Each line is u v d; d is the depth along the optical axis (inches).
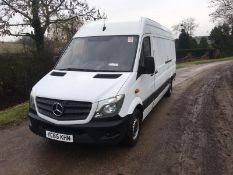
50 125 203.6
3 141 251.1
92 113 193.3
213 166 201.5
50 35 789.9
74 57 253.4
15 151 228.5
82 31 275.7
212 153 222.4
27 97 624.1
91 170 196.1
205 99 412.5
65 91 203.0
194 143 241.9
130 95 214.4
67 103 196.9
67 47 270.2
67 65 248.5
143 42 255.3
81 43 261.1
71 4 737.6
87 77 219.1
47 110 206.4
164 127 283.4
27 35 756.0
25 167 201.8
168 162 207.2
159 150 227.1
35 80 636.7
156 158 213.2
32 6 692.7
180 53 2290.8
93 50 250.2
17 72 603.5
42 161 210.2
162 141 245.9
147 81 259.6
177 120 307.0
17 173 193.9
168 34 404.2
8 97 592.1
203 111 343.9
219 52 2365.9
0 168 201.3
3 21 690.8
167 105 374.0
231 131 271.9
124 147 231.1
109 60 238.5
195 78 668.7
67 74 230.5
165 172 193.3
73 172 193.6
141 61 242.8
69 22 757.3
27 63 628.4
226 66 1087.0
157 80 305.0
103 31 262.4
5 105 568.7
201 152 224.1
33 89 221.1
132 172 193.3
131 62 233.0
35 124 213.0
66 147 233.0
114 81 210.5
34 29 758.5
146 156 216.4
